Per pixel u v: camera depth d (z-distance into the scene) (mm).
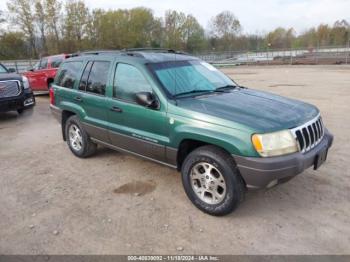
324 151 3734
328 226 3402
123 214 3723
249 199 3975
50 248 3146
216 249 3092
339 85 14281
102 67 4816
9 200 4117
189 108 3674
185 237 3277
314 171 4727
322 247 3082
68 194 4242
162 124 3881
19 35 49500
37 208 3898
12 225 3547
